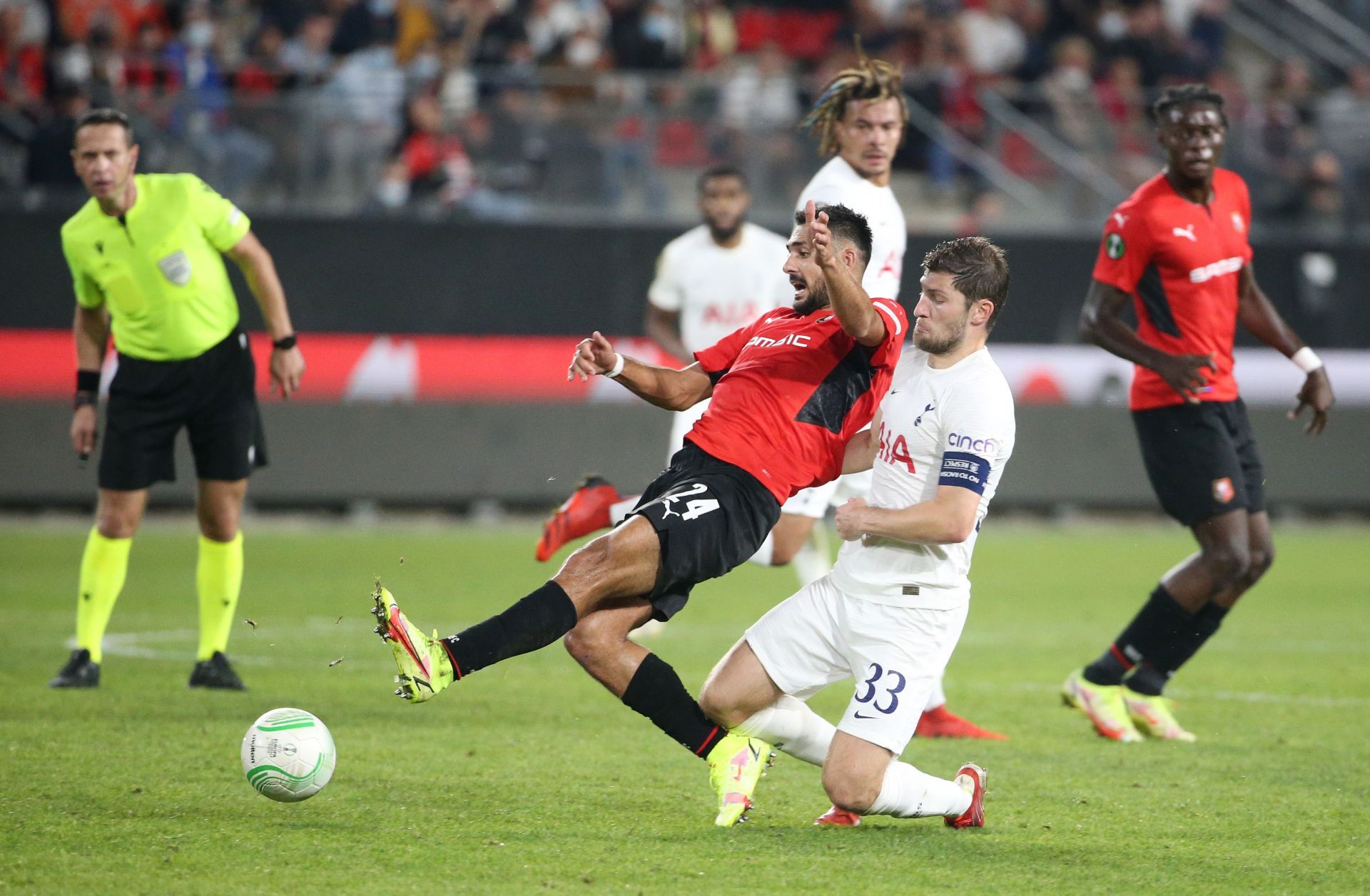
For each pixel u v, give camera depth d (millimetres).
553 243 57375
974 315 16500
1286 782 20438
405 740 22047
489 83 59562
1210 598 24453
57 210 53875
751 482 17516
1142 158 62875
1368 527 62562
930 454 16812
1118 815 18297
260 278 25719
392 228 56312
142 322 25078
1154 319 24875
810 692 17438
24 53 58094
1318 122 62688
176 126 54906
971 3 74812
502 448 57125
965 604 17000
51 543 49000
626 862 15406
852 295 16516
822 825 17328
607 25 69750
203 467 25766
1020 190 61875
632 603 17391
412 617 35094
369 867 14938
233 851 15461
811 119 24875
